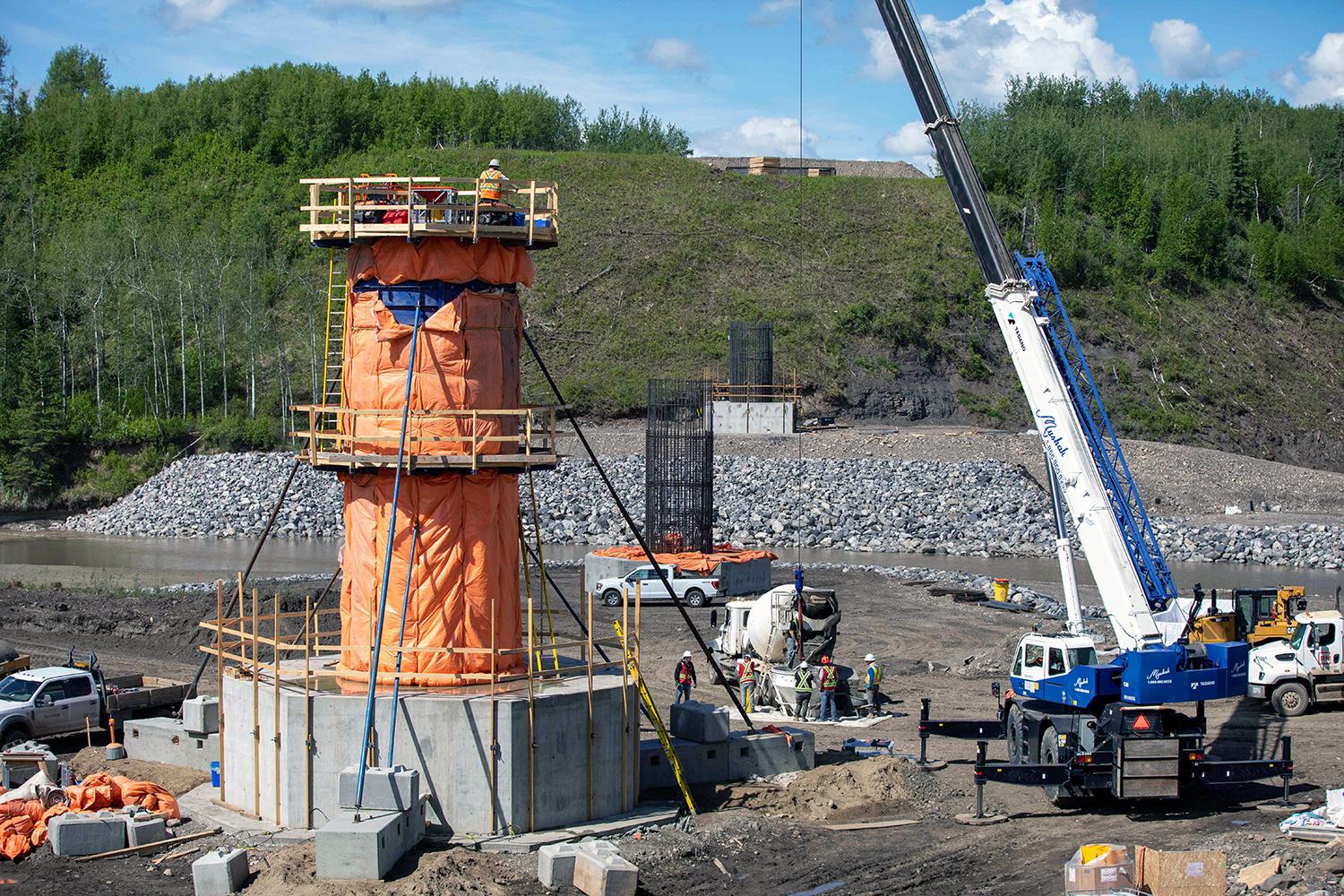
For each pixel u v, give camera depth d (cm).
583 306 10219
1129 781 2339
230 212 11594
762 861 2098
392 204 2175
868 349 9925
